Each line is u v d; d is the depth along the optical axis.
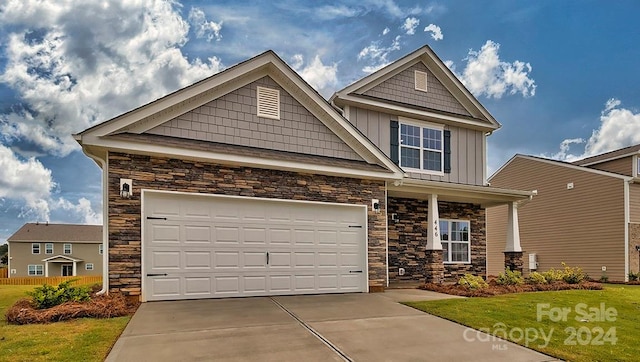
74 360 4.52
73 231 42.12
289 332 5.87
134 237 8.08
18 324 6.12
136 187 8.20
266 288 9.22
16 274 39.12
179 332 5.77
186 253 8.53
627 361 4.97
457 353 5.12
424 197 13.34
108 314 6.65
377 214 10.70
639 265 16.98
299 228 9.73
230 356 4.79
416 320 6.76
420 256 13.38
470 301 8.55
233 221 9.04
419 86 14.48
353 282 10.19
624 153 18.77
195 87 9.01
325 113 10.43
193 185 8.69
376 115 13.56
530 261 20.56
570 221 19.16
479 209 14.80
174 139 8.70
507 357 5.02
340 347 5.21
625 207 17.05
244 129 9.56
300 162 9.58
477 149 15.23
